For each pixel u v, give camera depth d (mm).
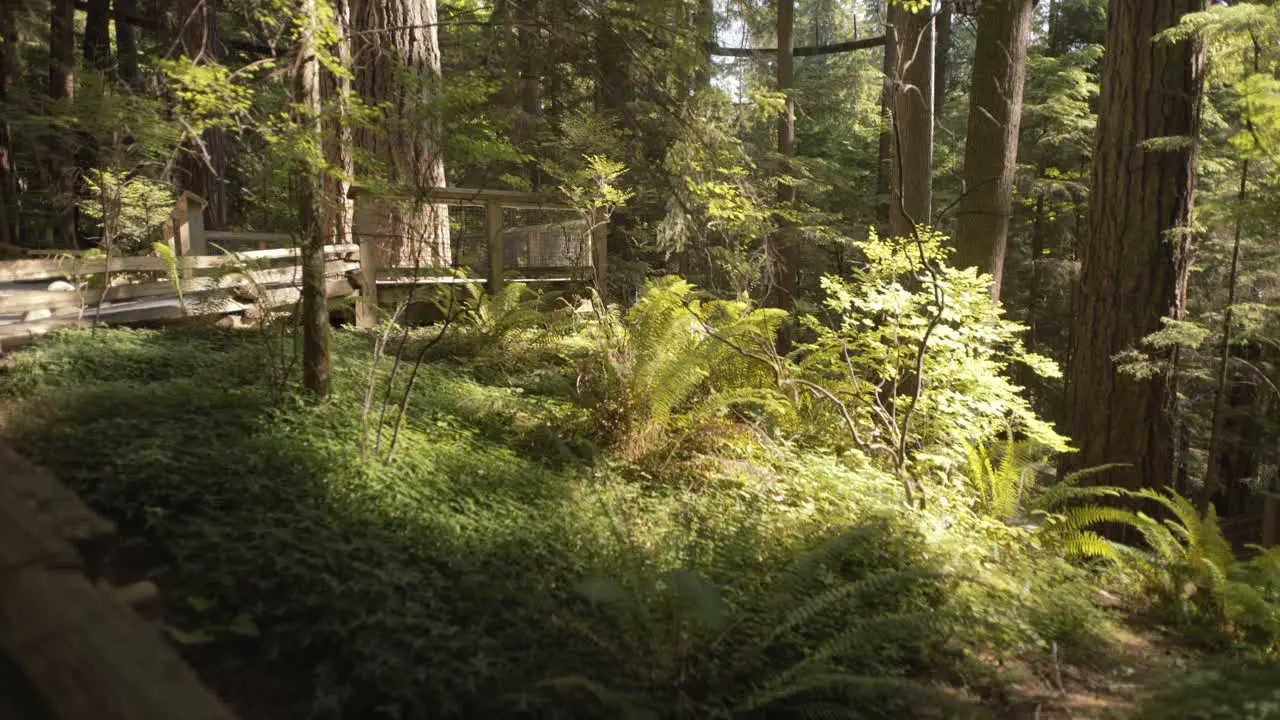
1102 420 8570
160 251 7180
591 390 6641
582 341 8539
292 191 5215
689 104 7270
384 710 2713
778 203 9039
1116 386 8461
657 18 6105
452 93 4988
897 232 10812
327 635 3012
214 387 5496
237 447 4336
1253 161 8703
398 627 3104
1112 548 6027
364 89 8602
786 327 11977
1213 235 10633
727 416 7094
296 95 5070
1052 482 10195
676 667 3389
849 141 20734
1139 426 8344
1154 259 8266
